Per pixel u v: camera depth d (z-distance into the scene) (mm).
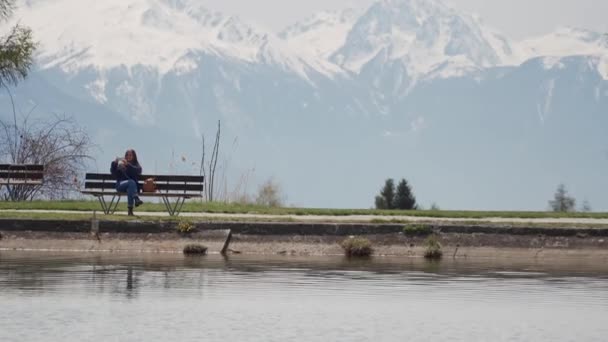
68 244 71500
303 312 50719
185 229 71750
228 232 71938
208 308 51219
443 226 72688
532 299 54281
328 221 73625
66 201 88438
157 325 47719
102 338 45469
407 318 49750
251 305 52031
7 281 57625
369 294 55250
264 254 71188
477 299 54219
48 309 50562
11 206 81000
